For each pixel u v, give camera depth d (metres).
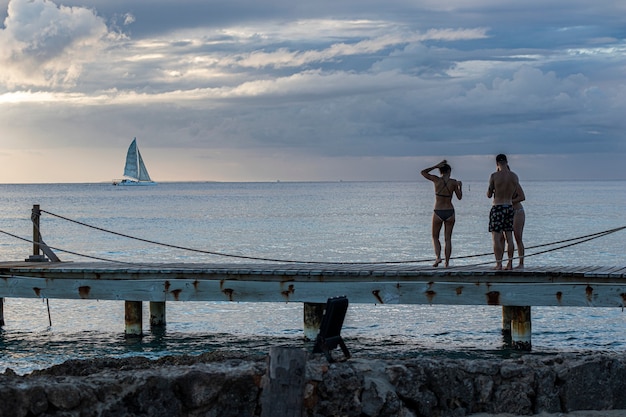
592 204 123.44
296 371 8.22
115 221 84.75
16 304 24.62
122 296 18.80
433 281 17.83
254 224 75.25
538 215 88.62
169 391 8.76
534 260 38.69
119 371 9.39
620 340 19.36
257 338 19.64
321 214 95.06
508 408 9.59
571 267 18.70
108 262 21.12
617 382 9.77
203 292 18.50
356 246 48.84
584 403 9.70
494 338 19.66
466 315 22.56
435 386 9.48
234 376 8.91
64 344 18.88
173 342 19.09
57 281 19.05
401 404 9.24
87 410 8.46
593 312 22.81
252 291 18.39
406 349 18.33
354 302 18.06
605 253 42.09
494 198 17.95
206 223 78.38
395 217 86.44
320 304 18.59
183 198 182.62
